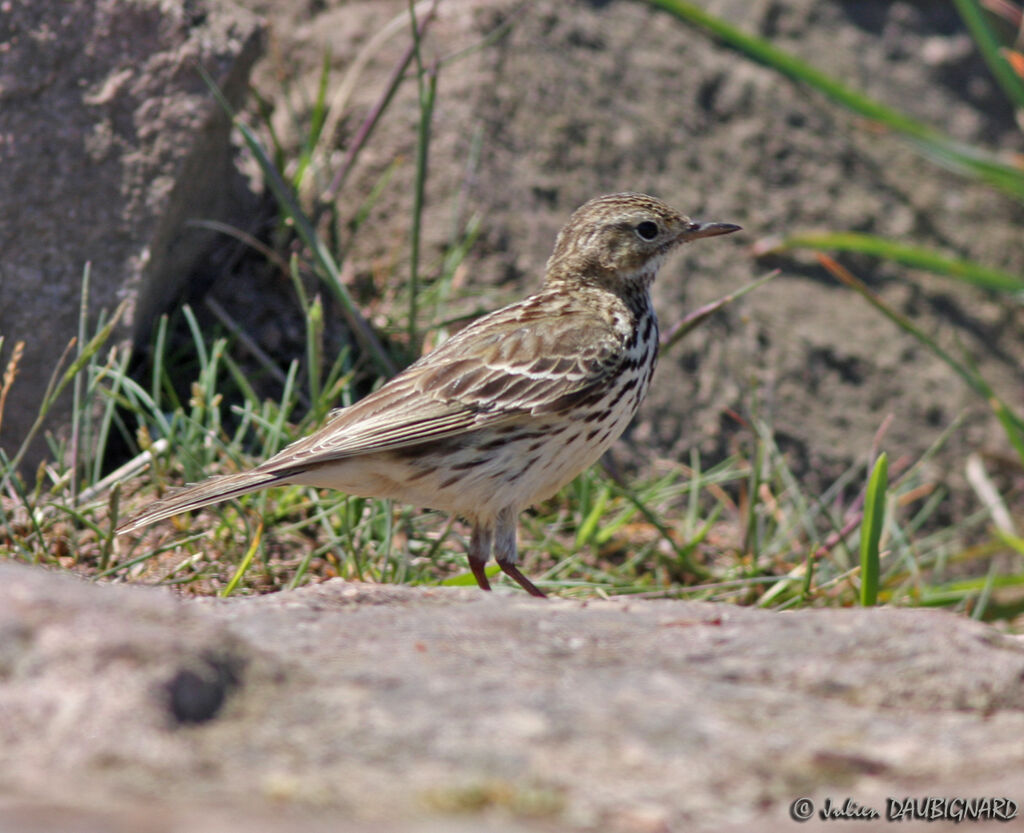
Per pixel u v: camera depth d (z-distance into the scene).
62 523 10.25
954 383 16.28
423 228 14.34
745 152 17.31
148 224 11.47
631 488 13.02
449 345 9.80
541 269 14.50
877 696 5.64
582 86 16.53
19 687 4.72
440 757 4.69
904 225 17.64
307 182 14.13
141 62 11.63
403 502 9.52
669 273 15.39
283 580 10.19
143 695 4.70
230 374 12.38
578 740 4.86
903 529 14.21
